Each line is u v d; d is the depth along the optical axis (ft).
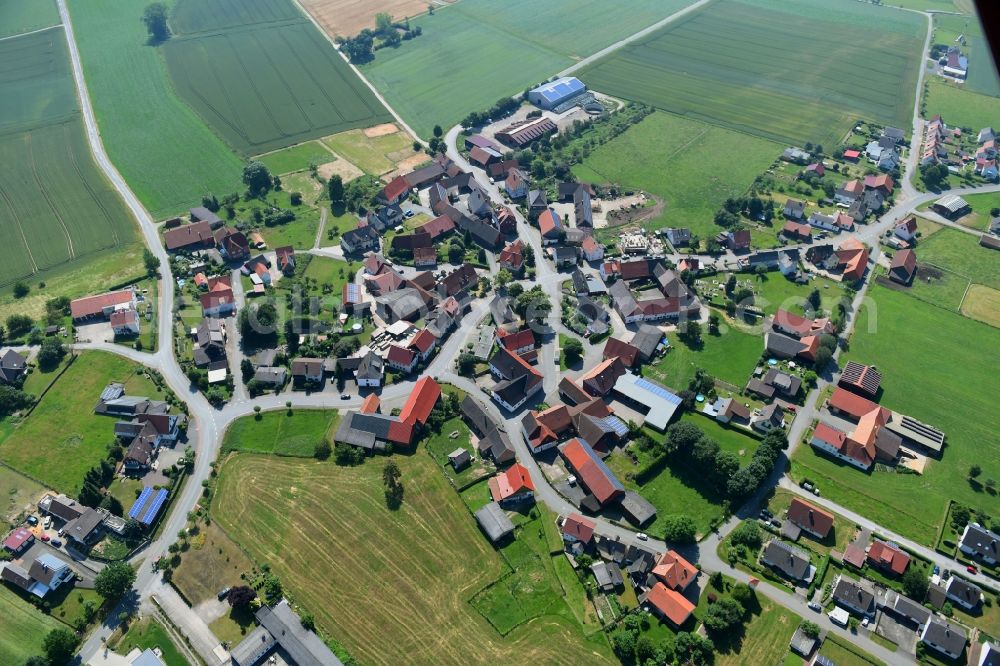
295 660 423.64
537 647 435.53
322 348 650.02
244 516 510.58
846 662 426.10
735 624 438.81
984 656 412.36
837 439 546.67
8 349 645.10
